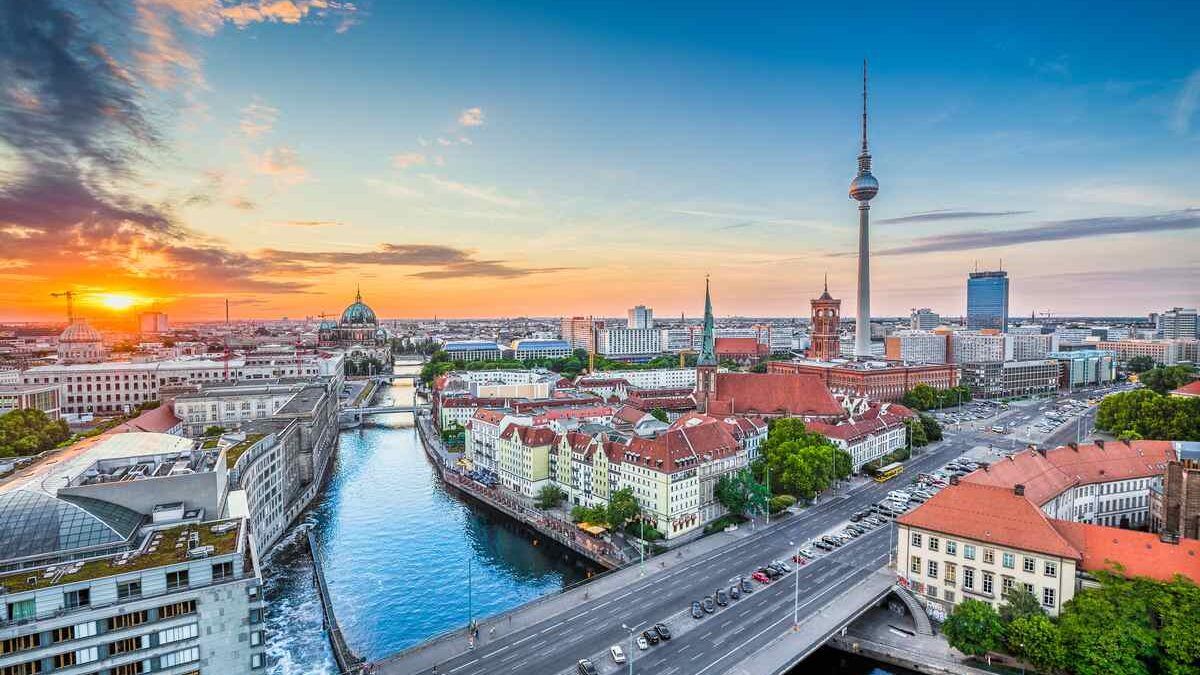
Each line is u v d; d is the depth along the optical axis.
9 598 73.19
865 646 107.62
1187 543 100.44
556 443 194.88
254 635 84.75
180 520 106.44
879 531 153.88
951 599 113.69
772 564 132.75
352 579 143.38
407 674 96.44
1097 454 156.38
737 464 179.75
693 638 105.38
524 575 144.62
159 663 80.25
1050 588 103.00
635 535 157.50
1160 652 86.38
